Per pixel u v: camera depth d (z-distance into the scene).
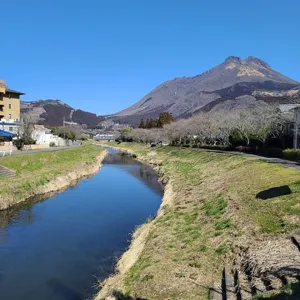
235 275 10.00
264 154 41.25
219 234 13.38
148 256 12.72
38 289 12.72
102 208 26.25
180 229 15.40
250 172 25.25
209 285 9.90
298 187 16.53
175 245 13.41
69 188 35.00
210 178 29.19
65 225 21.28
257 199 16.38
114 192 33.38
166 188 30.89
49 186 32.50
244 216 14.44
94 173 48.94
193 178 32.09
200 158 48.00
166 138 100.62
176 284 10.20
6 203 24.78
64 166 45.09
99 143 167.12
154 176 45.88
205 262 11.39
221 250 11.86
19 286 12.96
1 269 14.55
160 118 127.69
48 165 42.75
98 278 13.47
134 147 113.50
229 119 61.09
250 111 58.00
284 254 10.03
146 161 68.75
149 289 10.16
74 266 14.80
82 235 19.23
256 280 9.03
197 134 81.69
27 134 69.88
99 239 18.50
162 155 71.31
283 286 8.03
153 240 14.40
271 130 44.88
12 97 90.25
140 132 122.12
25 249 16.97
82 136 169.50
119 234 19.42
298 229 11.49
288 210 13.38
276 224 12.50
